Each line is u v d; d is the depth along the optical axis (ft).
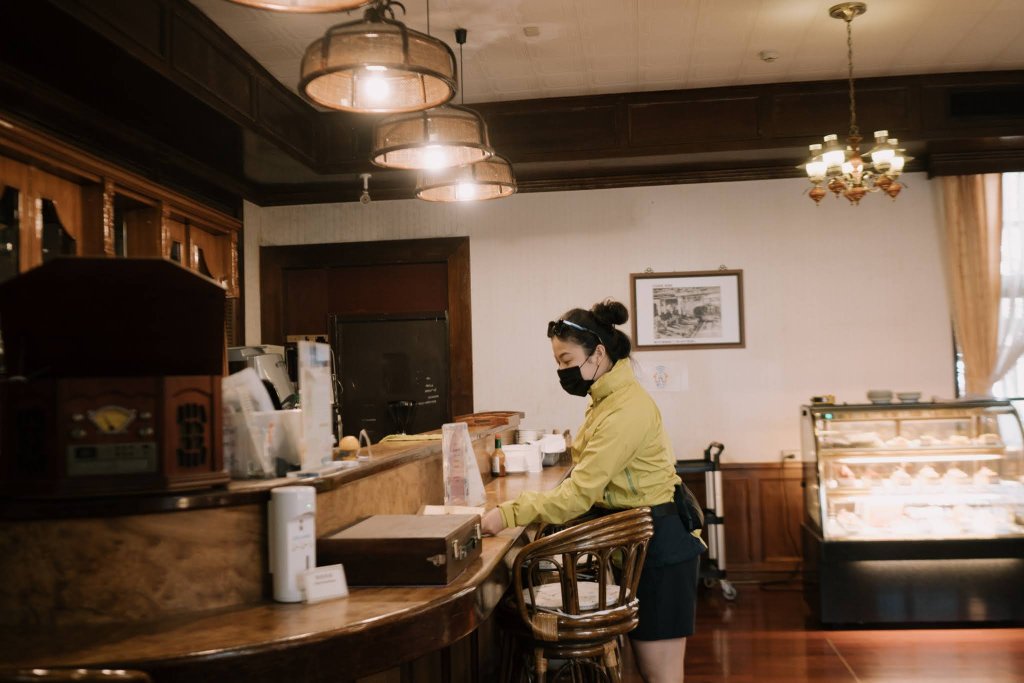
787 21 15.75
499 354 21.33
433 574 6.35
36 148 12.92
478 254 21.54
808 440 18.24
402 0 14.49
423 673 8.46
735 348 20.74
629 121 19.35
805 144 18.94
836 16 15.55
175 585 5.81
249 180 20.30
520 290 21.35
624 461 8.62
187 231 18.12
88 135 14.97
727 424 20.70
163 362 6.12
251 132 16.28
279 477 6.68
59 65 12.68
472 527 7.17
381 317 21.65
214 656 4.98
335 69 8.64
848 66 18.12
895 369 20.35
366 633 5.48
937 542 16.88
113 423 5.74
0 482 5.74
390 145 10.96
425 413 21.40
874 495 17.30
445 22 15.38
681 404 20.80
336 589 6.10
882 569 16.96
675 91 19.30
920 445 17.35
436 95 9.78
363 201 19.99
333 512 6.89
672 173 20.84
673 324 20.89
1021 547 16.78
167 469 5.80
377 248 21.77
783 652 15.37
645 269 21.04
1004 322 20.10
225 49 15.23
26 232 13.16
